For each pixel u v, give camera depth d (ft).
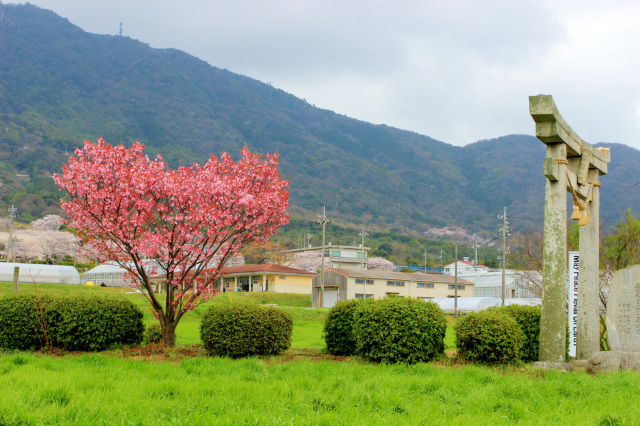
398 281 199.41
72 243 264.11
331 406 26.22
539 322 45.52
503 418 24.26
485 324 41.42
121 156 49.06
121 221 47.67
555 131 40.14
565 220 41.06
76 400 25.25
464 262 307.99
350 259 292.81
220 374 34.73
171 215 50.88
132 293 125.08
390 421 23.15
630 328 41.83
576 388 30.37
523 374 36.63
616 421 23.76
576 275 48.91
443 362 42.39
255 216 51.31
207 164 52.31
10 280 150.00
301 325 110.01
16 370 34.04
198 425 22.36
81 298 48.08
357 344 44.09
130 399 25.61
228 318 45.24
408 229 529.86
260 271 202.39
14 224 280.92
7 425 21.50
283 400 26.58
